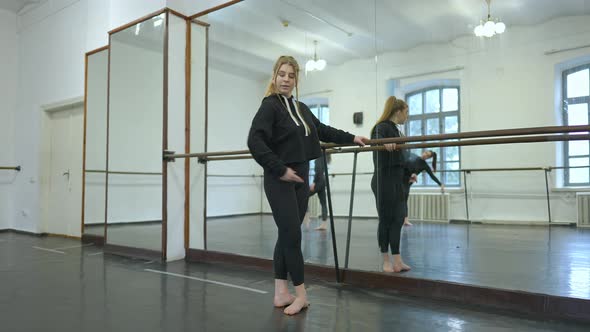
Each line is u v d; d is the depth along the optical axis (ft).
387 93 13.57
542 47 12.37
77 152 15.12
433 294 6.35
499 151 12.67
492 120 12.92
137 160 11.62
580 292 5.70
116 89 12.44
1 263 9.62
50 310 5.61
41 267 9.08
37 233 16.25
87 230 13.93
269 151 5.01
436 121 13.47
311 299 6.20
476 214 12.73
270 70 14.33
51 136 16.49
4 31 17.98
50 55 16.62
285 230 5.31
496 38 12.94
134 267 9.09
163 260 9.86
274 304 5.90
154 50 10.92
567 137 5.20
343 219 11.04
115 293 6.63
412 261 8.23
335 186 11.28
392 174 8.02
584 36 11.74
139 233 10.94
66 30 15.98
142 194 11.36
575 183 11.57
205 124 11.23
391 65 13.58
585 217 11.34
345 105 14.10
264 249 10.09
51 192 16.21
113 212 11.76
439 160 12.89
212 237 12.13
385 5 13.20
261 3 11.51
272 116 5.33
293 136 5.40
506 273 7.10
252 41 13.14
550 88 12.34
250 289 6.93
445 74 13.28
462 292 6.08
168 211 10.07
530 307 5.49
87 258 10.43
